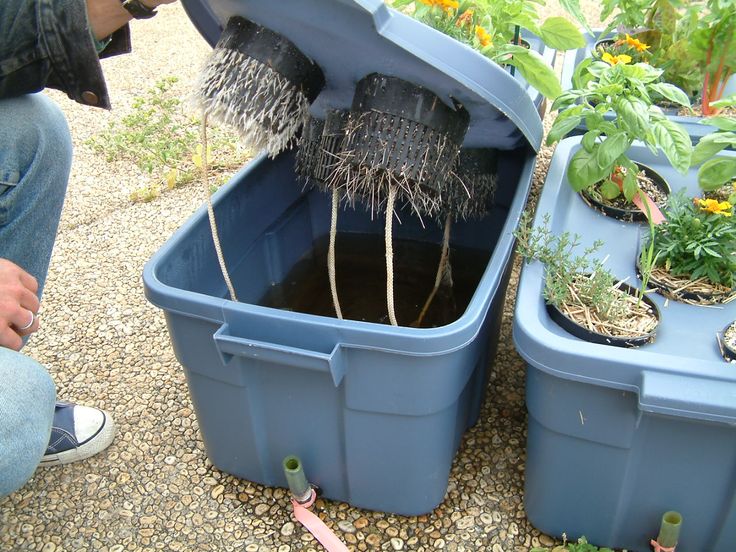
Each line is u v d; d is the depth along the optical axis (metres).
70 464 1.28
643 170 1.44
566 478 1.07
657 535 1.08
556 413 1.01
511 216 1.21
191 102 1.06
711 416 0.88
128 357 1.54
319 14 0.92
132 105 2.60
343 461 1.15
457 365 1.00
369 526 1.17
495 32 1.49
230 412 1.15
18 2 0.95
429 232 1.67
